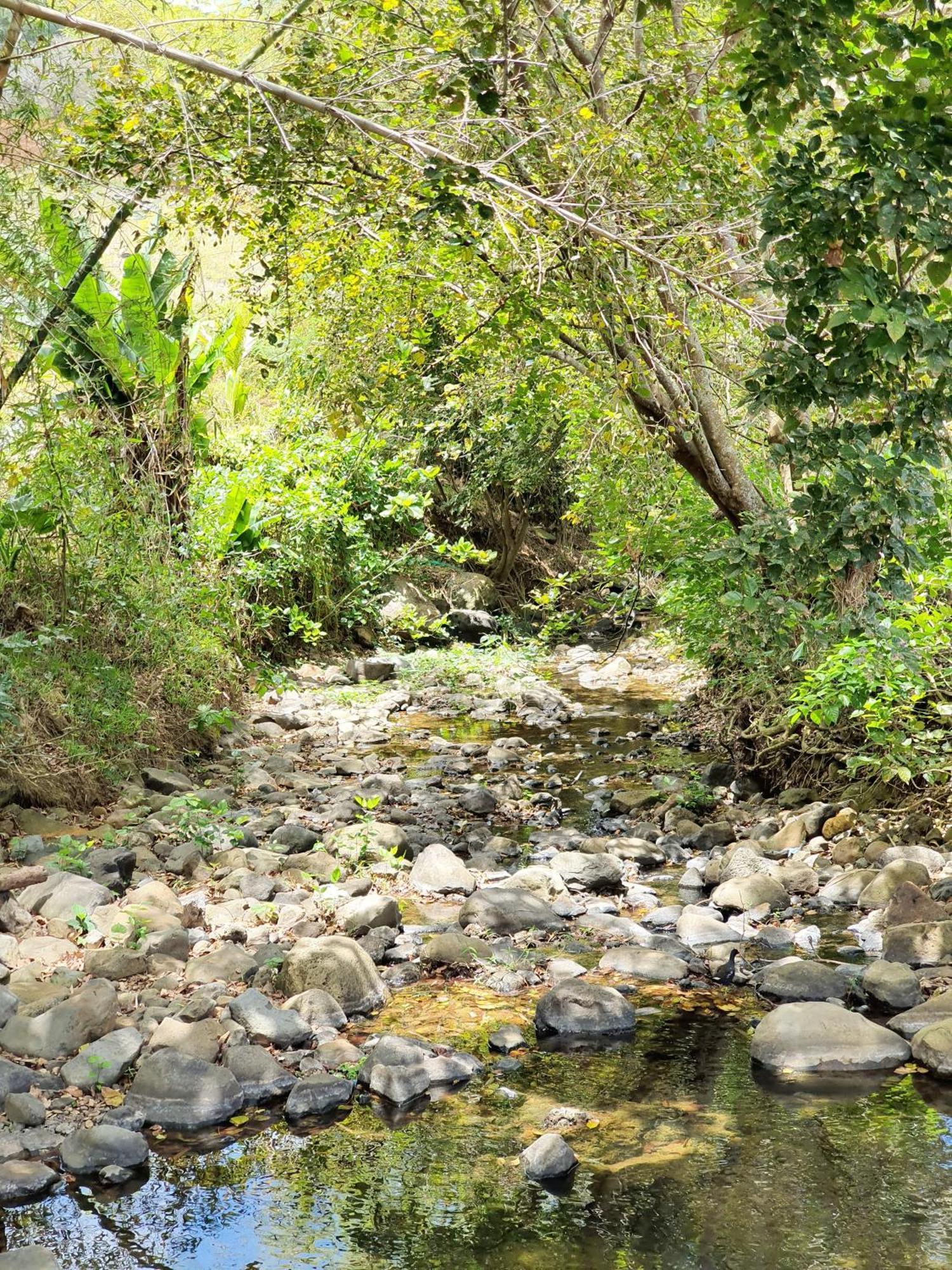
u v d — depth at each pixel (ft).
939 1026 14.17
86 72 21.17
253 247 22.06
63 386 29.53
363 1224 11.02
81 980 15.71
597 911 19.33
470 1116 12.98
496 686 41.52
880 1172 11.66
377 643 47.01
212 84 18.97
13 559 26.94
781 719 25.30
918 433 14.56
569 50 23.06
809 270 14.85
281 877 20.34
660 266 20.79
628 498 29.01
